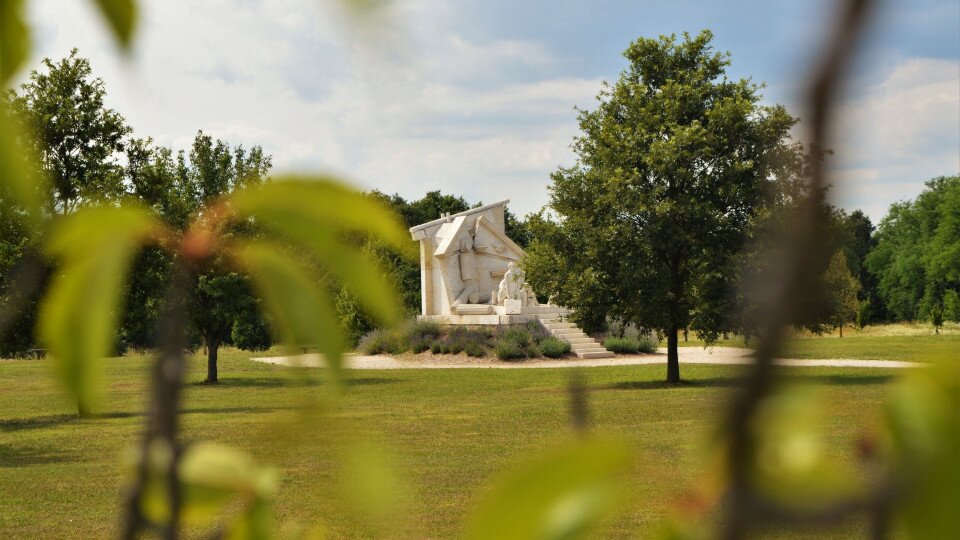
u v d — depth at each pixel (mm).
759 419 365
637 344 47562
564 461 352
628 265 29312
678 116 30562
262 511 608
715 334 28938
